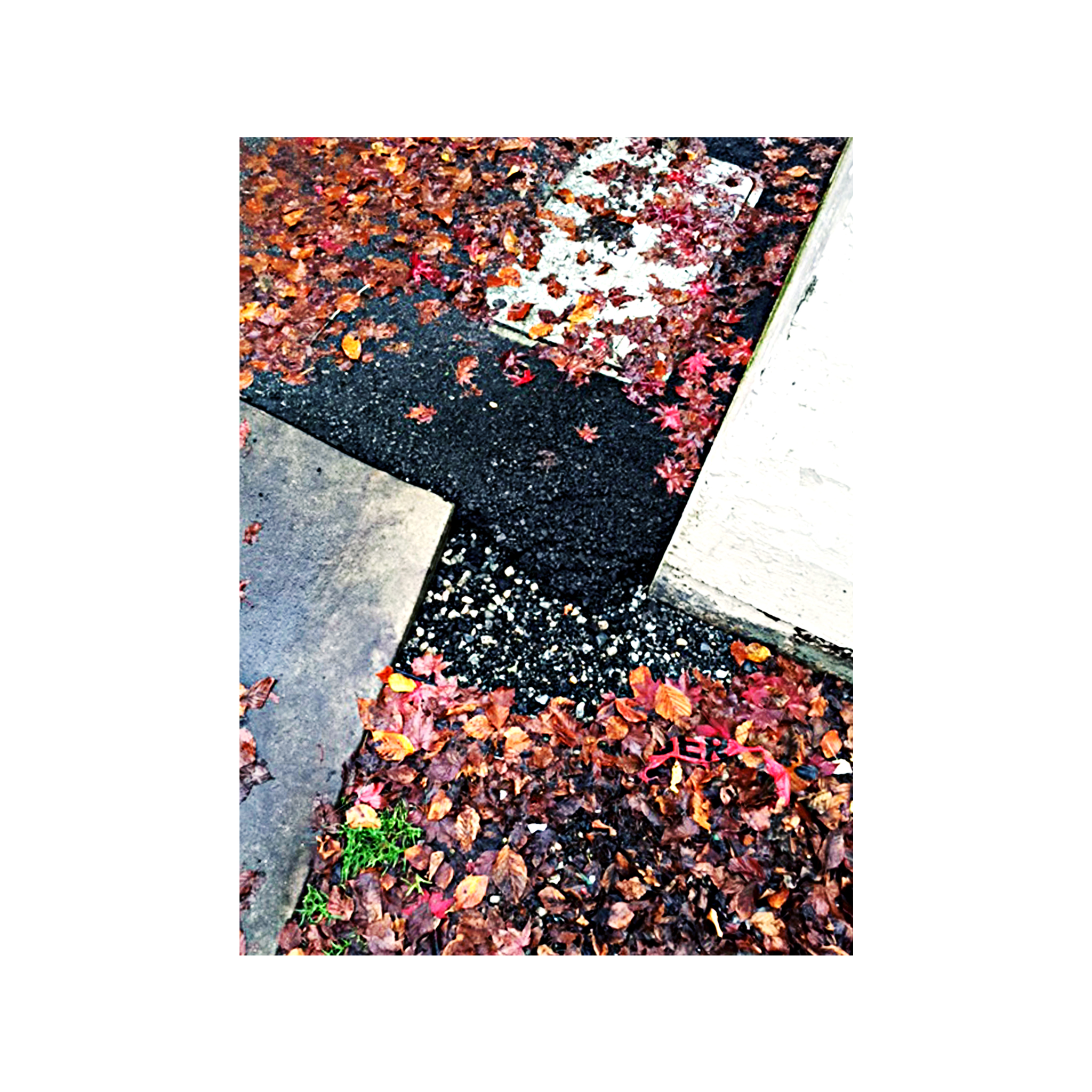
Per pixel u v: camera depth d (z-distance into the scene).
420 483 1.69
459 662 1.53
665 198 1.90
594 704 1.51
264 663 1.52
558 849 1.39
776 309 1.71
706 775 1.42
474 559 1.63
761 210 1.89
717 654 1.54
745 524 1.46
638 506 1.67
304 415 1.73
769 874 1.38
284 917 1.39
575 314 1.81
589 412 1.74
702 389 1.74
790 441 1.39
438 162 1.92
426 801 1.42
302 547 1.59
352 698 1.49
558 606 1.58
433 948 1.36
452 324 1.81
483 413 1.74
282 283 1.82
